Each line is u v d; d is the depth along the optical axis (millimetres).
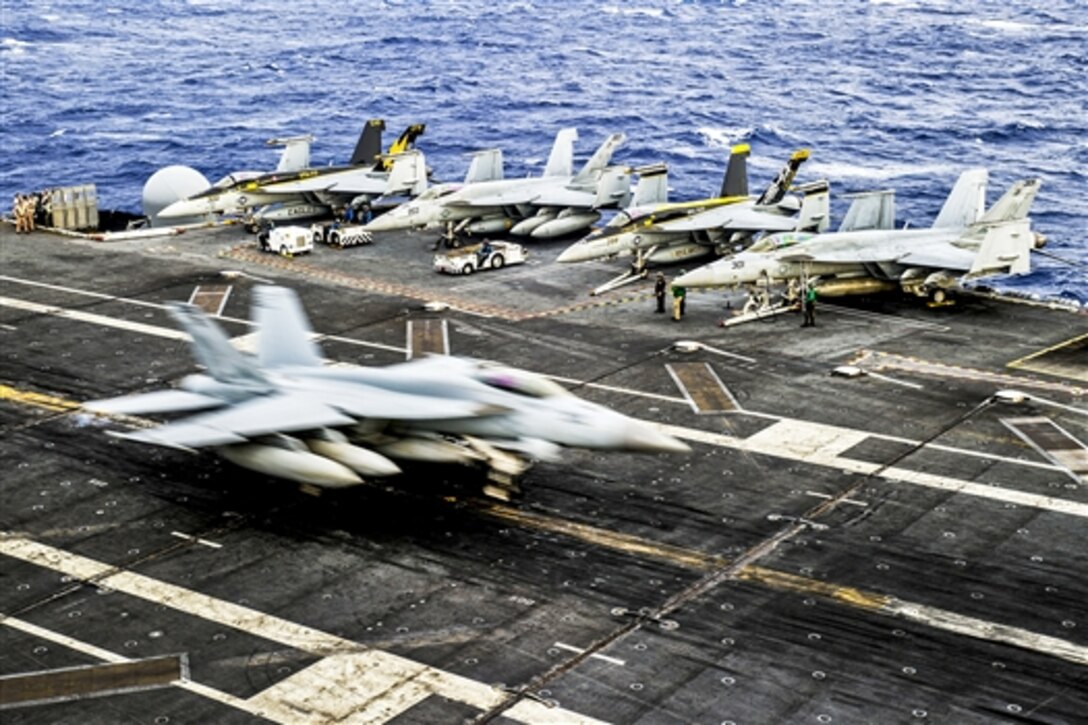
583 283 71625
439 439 44969
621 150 136875
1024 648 35469
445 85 182750
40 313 64625
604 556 40656
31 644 35750
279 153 139125
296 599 38125
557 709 32781
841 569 39781
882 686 33750
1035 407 52719
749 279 65500
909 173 126062
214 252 77000
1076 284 90375
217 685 33812
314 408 43906
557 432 42500
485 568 39938
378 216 86125
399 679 34062
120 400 46625
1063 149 137125
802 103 164625
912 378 56188
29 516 43438
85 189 83250
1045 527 42438
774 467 47125
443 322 64062
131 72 198250
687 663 34781
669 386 55406
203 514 43562
